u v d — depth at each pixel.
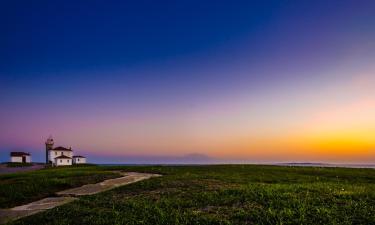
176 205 23.64
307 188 28.34
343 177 43.81
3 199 30.17
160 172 53.22
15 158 142.88
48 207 27.23
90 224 19.94
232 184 33.66
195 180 37.41
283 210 20.48
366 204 21.45
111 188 35.59
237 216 20.06
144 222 19.70
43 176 47.53
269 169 57.91
